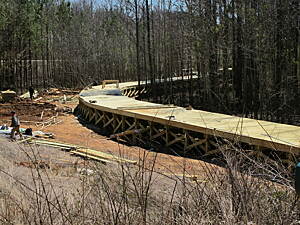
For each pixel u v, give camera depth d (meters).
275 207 2.64
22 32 35.81
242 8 20.86
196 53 24.88
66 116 23.70
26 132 16.33
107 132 18.36
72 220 2.84
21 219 3.07
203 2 23.77
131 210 2.78
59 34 45.50
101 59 46.12
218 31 22.88
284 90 19.78
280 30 19.78
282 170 3.13
